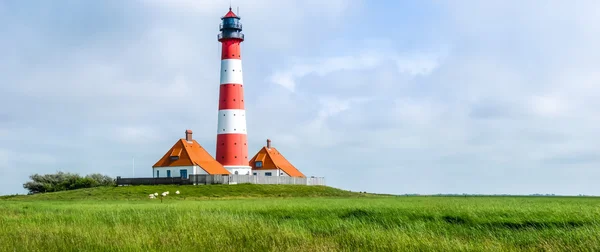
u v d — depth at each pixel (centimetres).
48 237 2545
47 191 10006
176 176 10394
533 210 3628
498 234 2722
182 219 3197
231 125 10338
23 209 4478
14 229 2862
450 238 2567
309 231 2811
